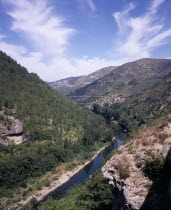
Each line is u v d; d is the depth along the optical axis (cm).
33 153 6631
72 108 13488
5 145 6569
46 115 9744
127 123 12331
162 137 2114
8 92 10219
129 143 2475
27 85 12938
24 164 6122
